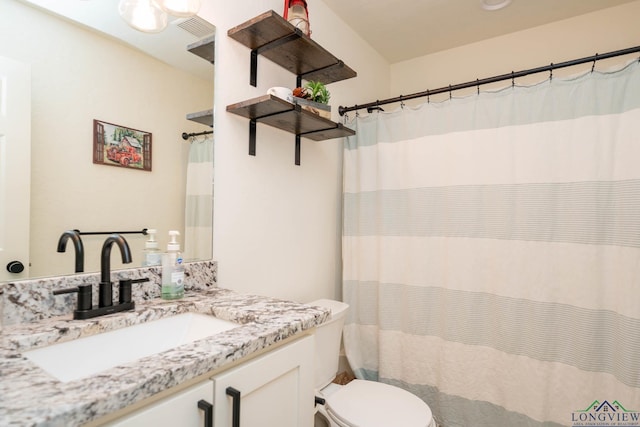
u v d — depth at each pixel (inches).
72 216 34.6
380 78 97.1
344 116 78.1
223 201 50.1
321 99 57.5
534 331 57.3
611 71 52.7
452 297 64.5
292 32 49.2
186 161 45.4
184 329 36.9
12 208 30.5
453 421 63.9
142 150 40.8
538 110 57.9
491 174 61.6
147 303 37.3
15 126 30.8
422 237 67.8
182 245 44.9
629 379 49.1
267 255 57.9
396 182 71.1
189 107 45.8
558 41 81.0
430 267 67.2
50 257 32.8
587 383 53.1
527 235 58.3
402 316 70.1
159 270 40.3
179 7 38.6
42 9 32.8
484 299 62.2
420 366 67.9
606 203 52.7
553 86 57.1
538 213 57.5
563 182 55.8
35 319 30.5
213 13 48.4
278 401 30.8
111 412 18.2
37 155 32.2
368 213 74.2
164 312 35.5
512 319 59.1
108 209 37.6
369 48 91.3
